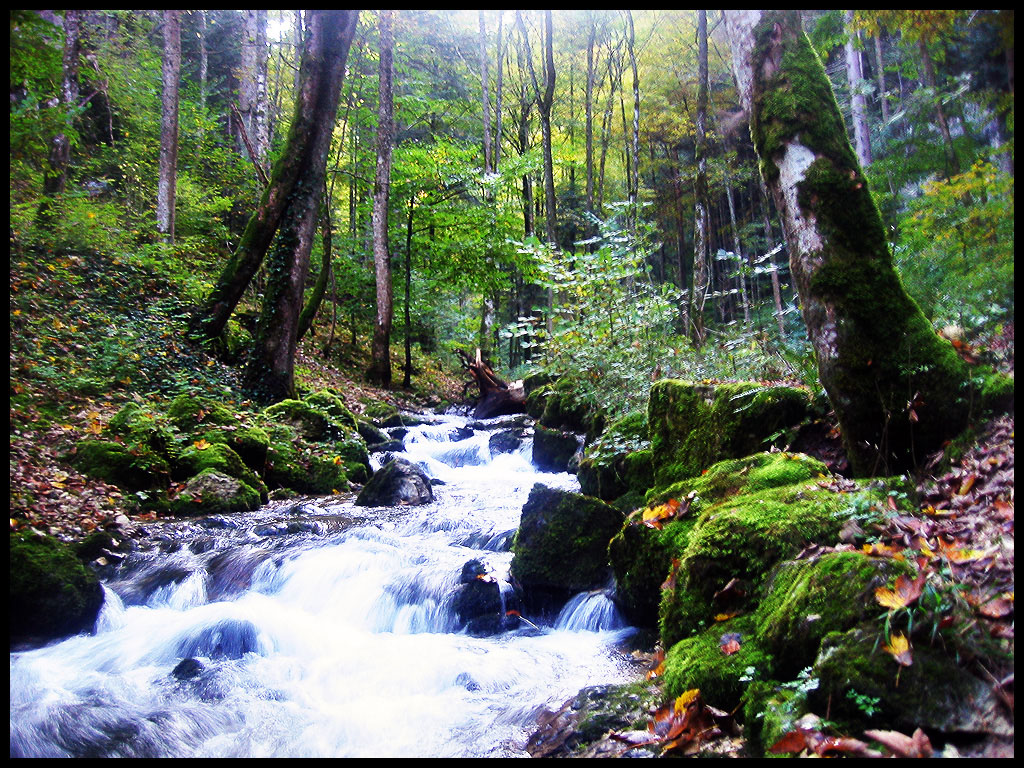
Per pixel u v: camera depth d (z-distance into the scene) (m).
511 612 4.95
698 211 12.29
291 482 9.05
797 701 2.50
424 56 27.45
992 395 3.82
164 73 14.36
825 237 4.21
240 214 19.52
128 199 15.90
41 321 9.56
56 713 3.74
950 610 2.47
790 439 4.92
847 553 2.88
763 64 4.44
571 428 10.55
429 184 20.16
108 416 8.43
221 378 10.86
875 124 9.45
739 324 7.99
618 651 4.21
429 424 14.17
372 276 21.16
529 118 25.80
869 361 4.11
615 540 4.59
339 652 4.49
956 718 2.20
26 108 8.84
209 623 4.73
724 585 3.48
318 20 11.68
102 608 5.02
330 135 12.05
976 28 5.70
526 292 25.30
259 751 3.40
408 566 5.70
